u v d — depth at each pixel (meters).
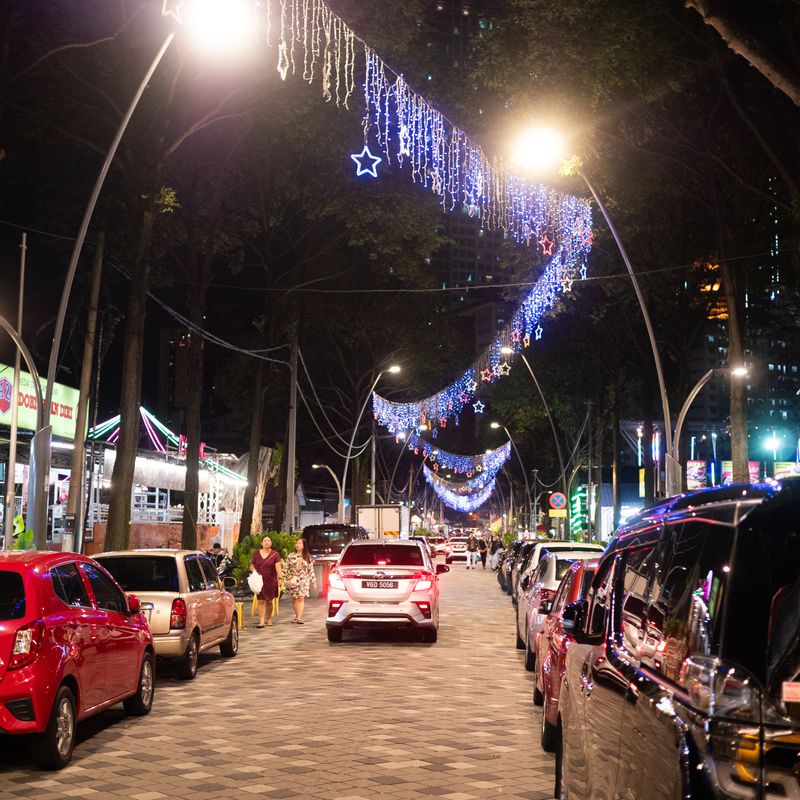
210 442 78.12
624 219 32.94
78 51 25.86
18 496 34.22
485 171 29.22
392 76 30.77
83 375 23.53
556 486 76.38
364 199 37.38
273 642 19.19
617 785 4.42
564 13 22.42
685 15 23.28
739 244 28.44
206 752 9.28
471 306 160.38
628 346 46.47
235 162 34.81
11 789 7.93
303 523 74.00
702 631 3.52
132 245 26.42
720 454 85.94
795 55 21.61
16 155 29.78
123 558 14.22
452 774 8.38
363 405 56.88
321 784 8.02
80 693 9.13
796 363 58.41
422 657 16.72
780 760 3.20
